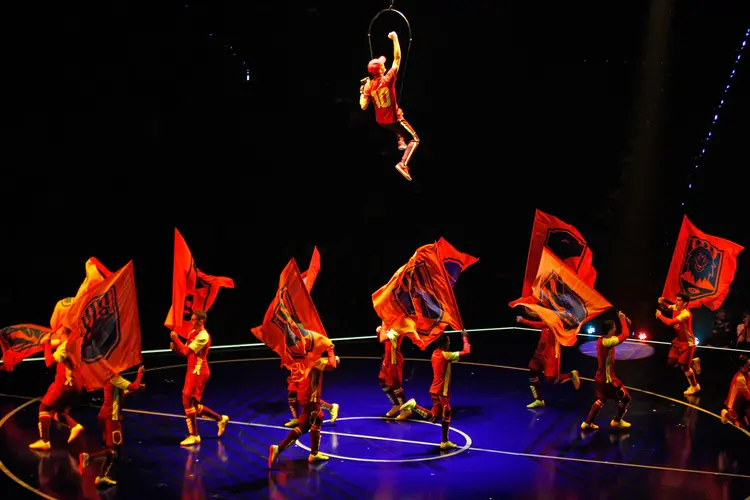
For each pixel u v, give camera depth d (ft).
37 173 57.82
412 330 41.68
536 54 67.15
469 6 66.03
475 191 68.33
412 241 67.46
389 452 39.55
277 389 49.67
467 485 35.58
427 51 66.49
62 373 38.09
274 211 65.05
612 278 68.49
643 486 35.76
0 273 57.31
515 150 68.28
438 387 40.06
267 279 64.69
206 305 43.60
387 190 67.15
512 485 35.65
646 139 67.15
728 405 42.39
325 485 35.22
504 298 68.28
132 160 60.49
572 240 48.73
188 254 42.04
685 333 49.70
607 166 68.13
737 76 65.00
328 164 65.72
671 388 51.24
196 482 35.17
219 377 52.03
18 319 57.26
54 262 58.90
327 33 64.13
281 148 64.59
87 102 58.34
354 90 65.46
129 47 58.80
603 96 67.41
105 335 34.24
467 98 67.46
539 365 46.65
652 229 67.67
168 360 55.16
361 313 64.90
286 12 62.64
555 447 40.65
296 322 37.06
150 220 61.82
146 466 36.86
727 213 65.67
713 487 35.73
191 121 61.77
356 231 66.69
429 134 67.51
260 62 62.95
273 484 35.17
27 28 55.67
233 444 40.16
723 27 64.75
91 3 57.11
